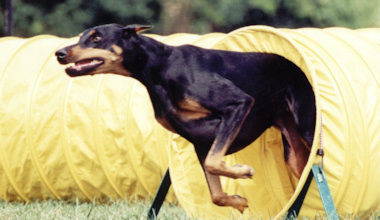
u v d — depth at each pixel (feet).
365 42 21.88
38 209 23.76
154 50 18.85
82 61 18.51
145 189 25.88
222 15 77.36
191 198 21.86
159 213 22.71
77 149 25.84
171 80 18.69
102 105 25.84
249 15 78.89
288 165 21.33
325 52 19.90
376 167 18.84
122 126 25.59
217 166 18.10
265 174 23.18
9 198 27.50
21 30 77.15
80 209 23.57
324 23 79.00
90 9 76.48
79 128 25.86
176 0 74.95
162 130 25.12
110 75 26.37
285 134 21.16
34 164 26.35
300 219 19.67
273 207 22.79
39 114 26.21
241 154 23.04
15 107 26.40
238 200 19.56
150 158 25.34
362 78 19.42
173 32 75.10
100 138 25.68
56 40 29.04
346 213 19.08
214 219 21.33
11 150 26.45
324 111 18.79
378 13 82.23
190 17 76.54
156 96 19.12
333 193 18.72
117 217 21.75
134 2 75.00
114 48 18.62
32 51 27.84
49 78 26.63
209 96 18.57
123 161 25.76
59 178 26.40
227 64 19.62
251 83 19.80
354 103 18.81
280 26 78.84
